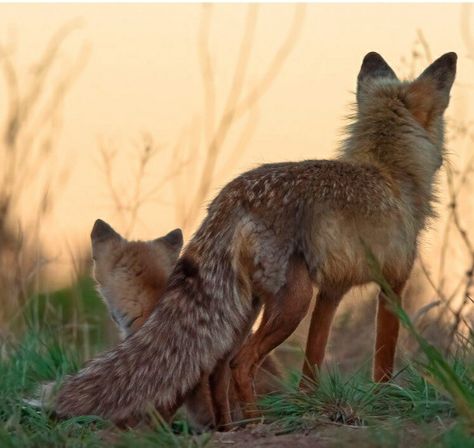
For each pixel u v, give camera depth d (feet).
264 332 37.73
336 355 55.88
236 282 38.04
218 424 38.78
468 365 39.68
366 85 43.39
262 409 38.55
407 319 34.73
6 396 39.60
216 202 39.19
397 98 42.52
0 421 37.35
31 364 44.62
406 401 38.14
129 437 33.78
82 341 57.67
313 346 40.16
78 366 45.52
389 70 44.62
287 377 44.01
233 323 38.04
